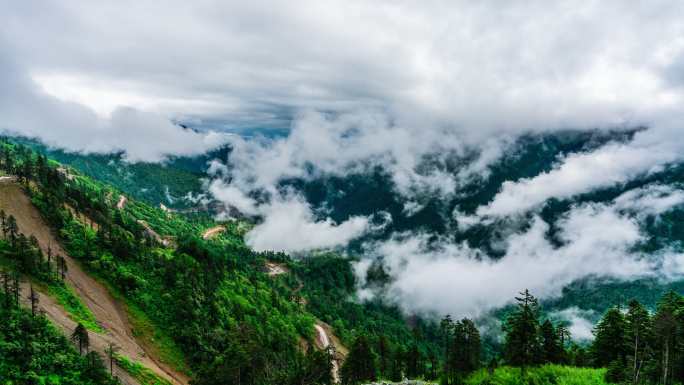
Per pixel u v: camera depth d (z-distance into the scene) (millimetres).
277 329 194875
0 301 97000
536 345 71688
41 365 87875
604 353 82875
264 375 121062
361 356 122750
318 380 123875
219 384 107375
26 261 124562
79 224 172125
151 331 141250
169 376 124938
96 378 93938
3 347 85438
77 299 128750
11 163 199250
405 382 97625
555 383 64250
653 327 62281
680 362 62750
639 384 60906
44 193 176375
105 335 120750
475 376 80750
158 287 160000
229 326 161875
